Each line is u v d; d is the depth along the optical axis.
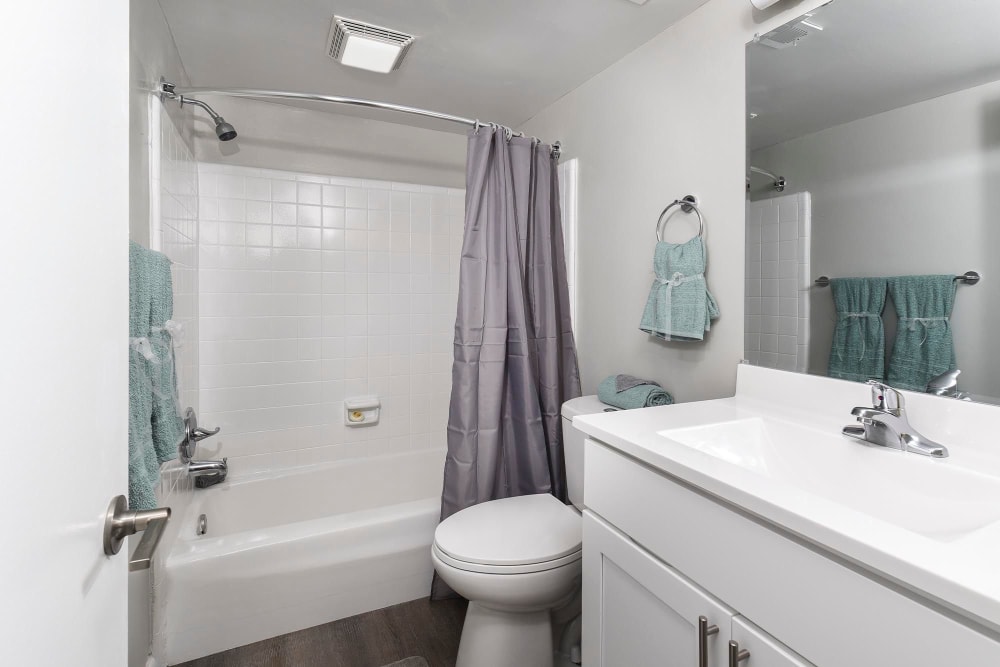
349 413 2.57
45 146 0.40
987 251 0.96
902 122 1.09
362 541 1.85
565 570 1.37
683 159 1.64
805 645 0.66
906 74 1.08
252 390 2.40
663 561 0.93
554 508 1.67
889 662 0.57
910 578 0.53
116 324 0.56
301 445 2.50
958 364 1.00
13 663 0.34
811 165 1.27
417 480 2.64
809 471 1.07
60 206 0.42
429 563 1.96
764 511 0.70
